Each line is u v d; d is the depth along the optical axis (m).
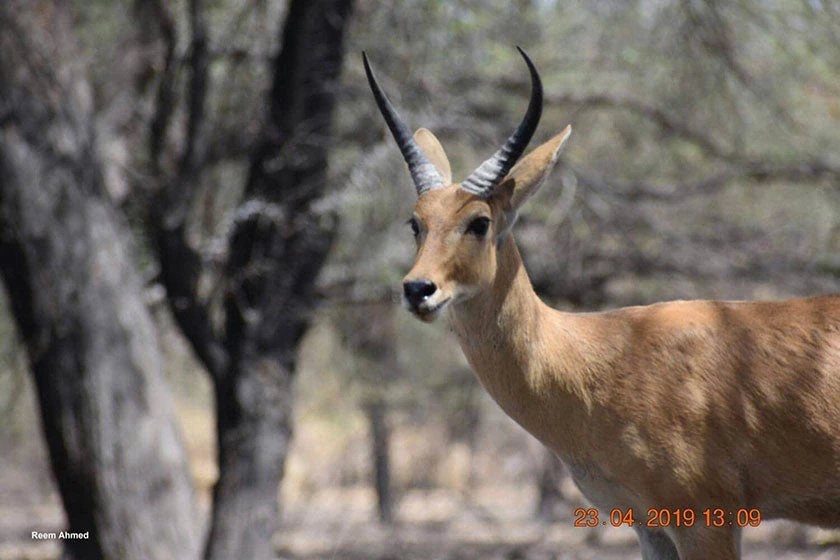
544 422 9.95
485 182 9.77
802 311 10.02
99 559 18.31
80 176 18.52
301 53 20.06
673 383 9.73
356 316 26.39
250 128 21.61
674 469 9.65
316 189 20.16
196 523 18.84
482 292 9.72
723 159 23.14
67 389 18.20
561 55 24.64
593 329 10.04
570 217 21.78
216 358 20.33
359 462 39.34
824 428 9.62
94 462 18.17
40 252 18.14
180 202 20.23
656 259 22.98
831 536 27.80
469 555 27.61
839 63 22.39
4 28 18.22
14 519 39.75
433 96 21.42
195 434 43.16
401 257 21.38
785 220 24.67
